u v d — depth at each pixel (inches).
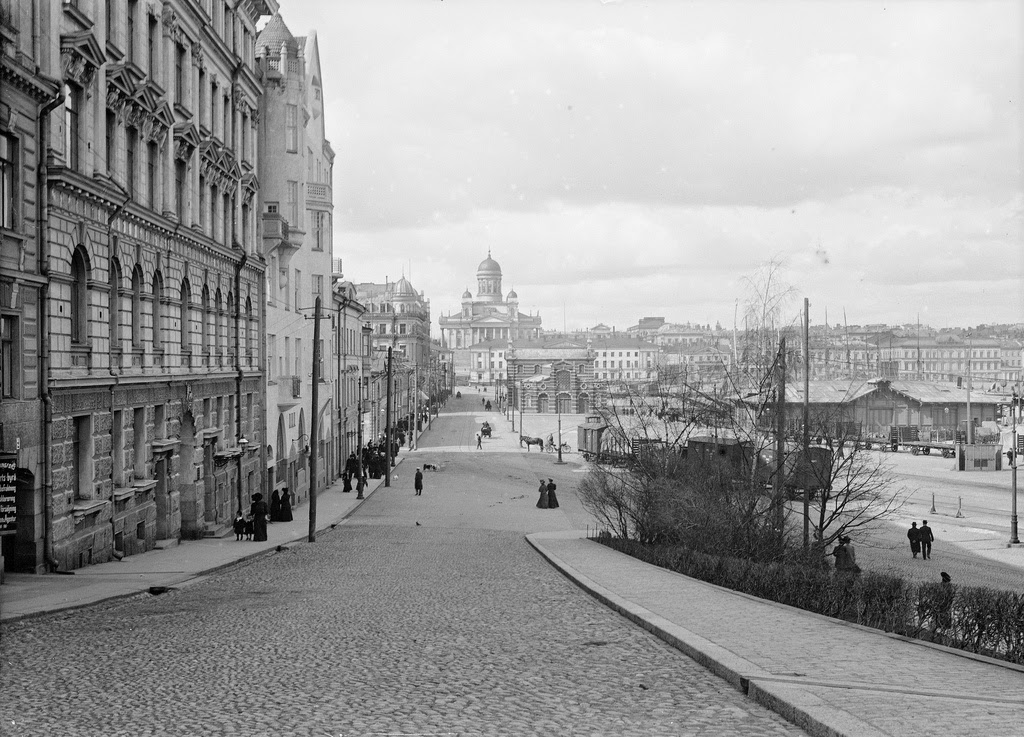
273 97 1950.1
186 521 1376.7
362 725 357.1
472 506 2213.3
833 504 1972.2
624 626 590.9
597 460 1871.3
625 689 413.4
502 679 433.7
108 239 1065.5
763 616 613.9
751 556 1080.2
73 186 952.9
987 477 3070.9
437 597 743.7
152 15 1232.8
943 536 1831.9
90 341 1015.6
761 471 1201.4
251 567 1032.2
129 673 452.1
